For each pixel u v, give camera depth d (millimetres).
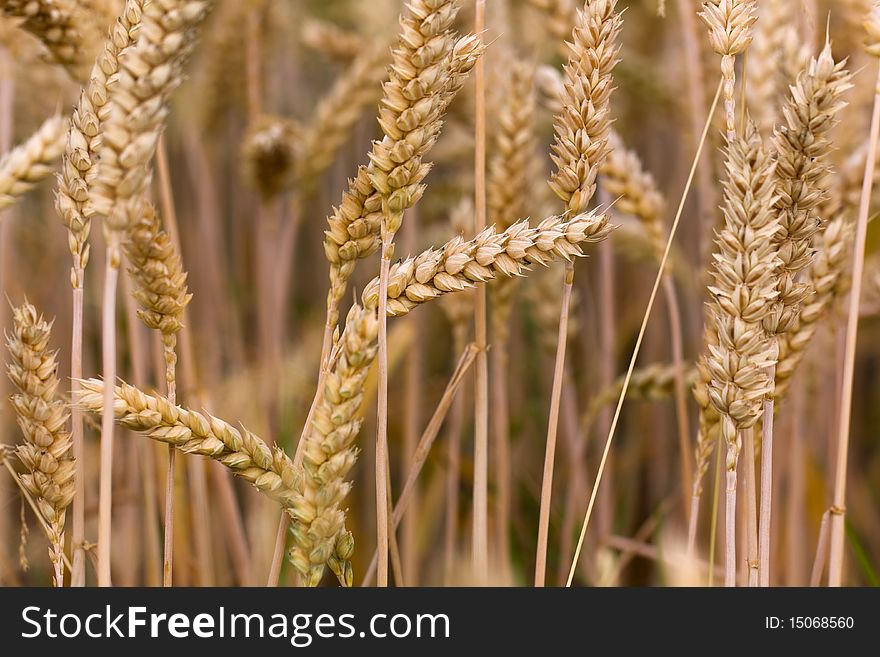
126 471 1002
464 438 1265
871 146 769
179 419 743
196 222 1442
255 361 1338
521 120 869
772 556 936
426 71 740
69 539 951
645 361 1360
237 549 979
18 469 931
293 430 1095
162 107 714
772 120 875
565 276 784
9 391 1029
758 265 743
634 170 886
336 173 1550
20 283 1292
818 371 997
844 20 966
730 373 753
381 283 754
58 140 810
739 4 756
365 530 1185
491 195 875
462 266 754
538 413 1309
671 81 1205
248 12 1146
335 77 1835
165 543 780
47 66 1118
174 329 762
